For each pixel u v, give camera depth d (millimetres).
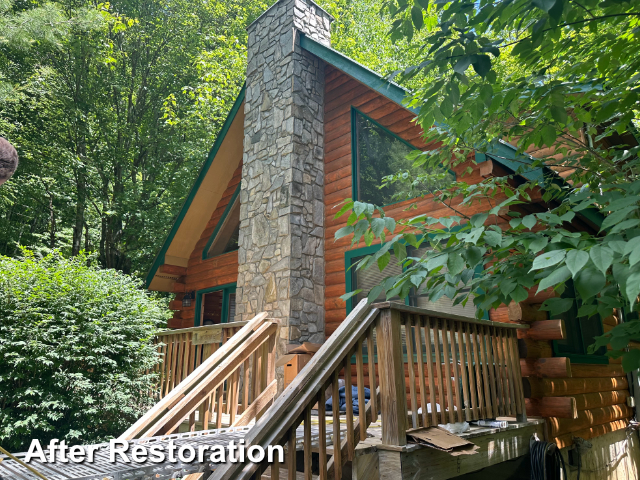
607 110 3367
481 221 2576
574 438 5328
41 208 15656
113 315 6203
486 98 2799
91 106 15414
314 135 7570
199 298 9867
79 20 11320
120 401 5859
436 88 2791
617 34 3477
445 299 5719
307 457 2674
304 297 6773
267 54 8188
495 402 4008
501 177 4211
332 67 7895
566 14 2760
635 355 2740
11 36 10391
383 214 2723
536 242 2309
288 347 6418
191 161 15617
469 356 3842
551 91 3113
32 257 6434
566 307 2709
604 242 1990
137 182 16328
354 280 6793
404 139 6641
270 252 7133
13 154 909
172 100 14789
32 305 5715
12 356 5406
